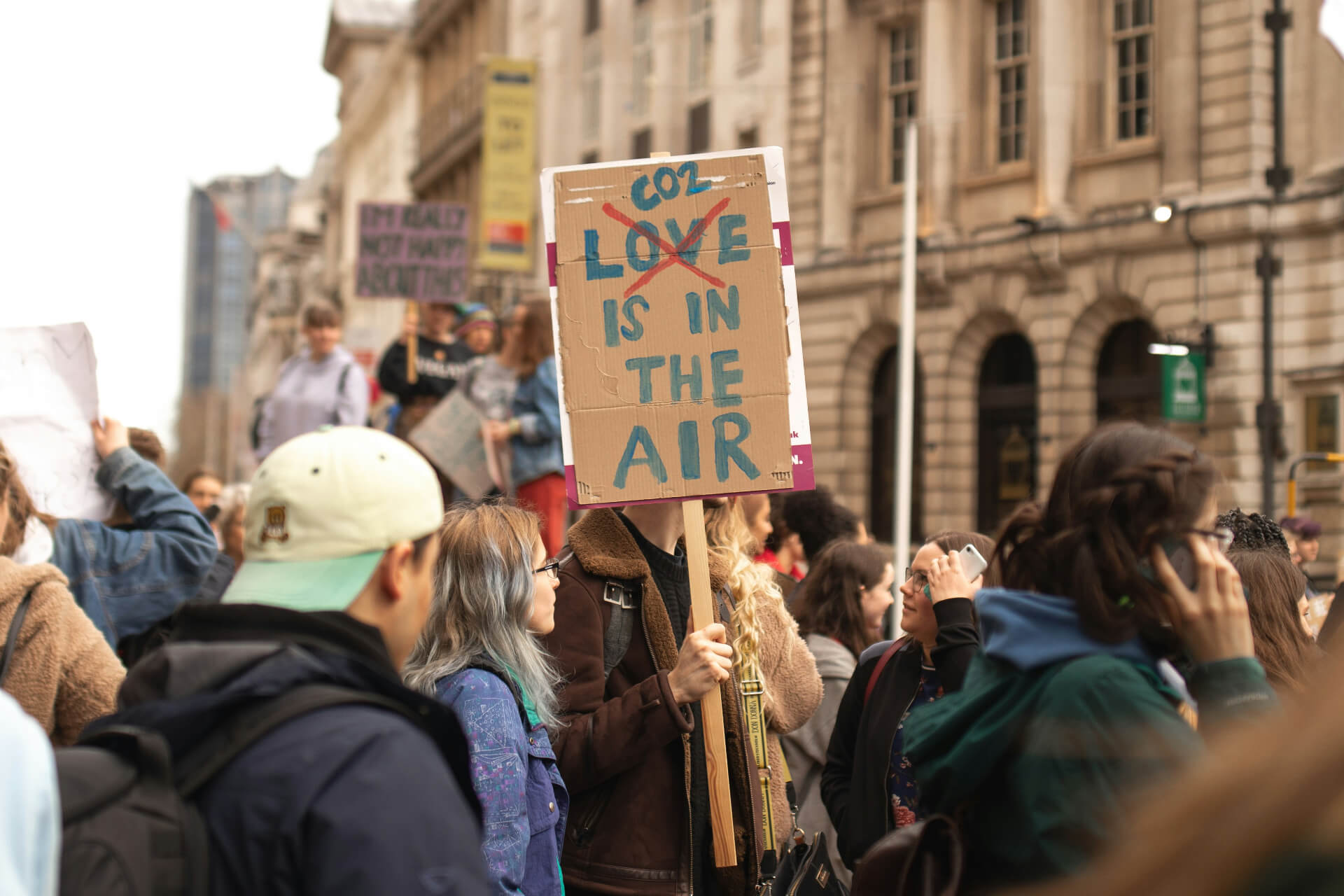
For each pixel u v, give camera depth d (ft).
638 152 99.25
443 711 6.05
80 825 5.29
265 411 30.96
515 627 10.10
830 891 12.14
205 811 5.48
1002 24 73.20
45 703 9.22
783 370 11.06
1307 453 56.29
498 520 10.34
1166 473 6.50
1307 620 16.81
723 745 10.89
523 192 81.66
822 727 14.82
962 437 73.87
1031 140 70.38
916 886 6.81
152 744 5.47
